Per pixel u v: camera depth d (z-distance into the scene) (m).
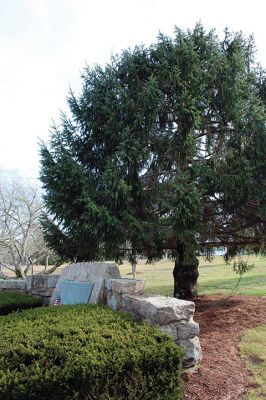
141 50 8.12
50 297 6.96
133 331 3.62
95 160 8.11
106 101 7.46
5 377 2.71
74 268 6.43
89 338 3.33
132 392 2.93
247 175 6.93
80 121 8.14
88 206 6.45
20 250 14.41
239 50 7.96
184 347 3.94
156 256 8.37
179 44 7.46
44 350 3.06
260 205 7.30
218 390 3.75
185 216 6.46
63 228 7.61
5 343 3.27
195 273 8.67
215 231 7.99
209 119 7.99
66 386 2.70
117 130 7.44
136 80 7.73
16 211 14.28
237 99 7.52
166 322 3.89
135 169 7.31
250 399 3.64
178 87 7.36
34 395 2.66
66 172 6.96
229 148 7.30
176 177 6.98
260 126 7.11
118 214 7.04
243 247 9.33
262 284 11.30
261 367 4.34
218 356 4.62
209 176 7.11
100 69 8.10
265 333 5.52
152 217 7.53
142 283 5.02
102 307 4.75
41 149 7.42
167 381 3.10
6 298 6.82
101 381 2.82
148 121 7.39
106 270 5.51
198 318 6.70
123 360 2.93
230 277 14.05
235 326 6.00
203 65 7.72
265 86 8.67
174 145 7.51
